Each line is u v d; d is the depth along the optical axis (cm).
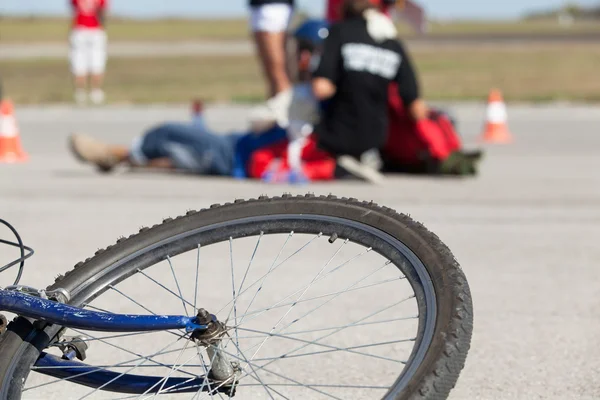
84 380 679
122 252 702
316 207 685
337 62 2077
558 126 3625
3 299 658
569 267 1369
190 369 900
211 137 2217
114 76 6612
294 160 2131
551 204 1897
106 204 1870
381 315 1115
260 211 693
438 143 2252
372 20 2097
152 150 2238
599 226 1672
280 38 2450
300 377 909
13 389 648
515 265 1378
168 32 19825
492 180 2222
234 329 696
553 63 7306
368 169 2141
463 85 5469
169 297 1177
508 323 1094
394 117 2250
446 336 596
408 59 2127
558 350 999
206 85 5722
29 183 2162
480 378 915
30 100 4716
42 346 661
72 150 2273
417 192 2023
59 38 15600
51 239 1544
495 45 10556
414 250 643
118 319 647
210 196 1950
